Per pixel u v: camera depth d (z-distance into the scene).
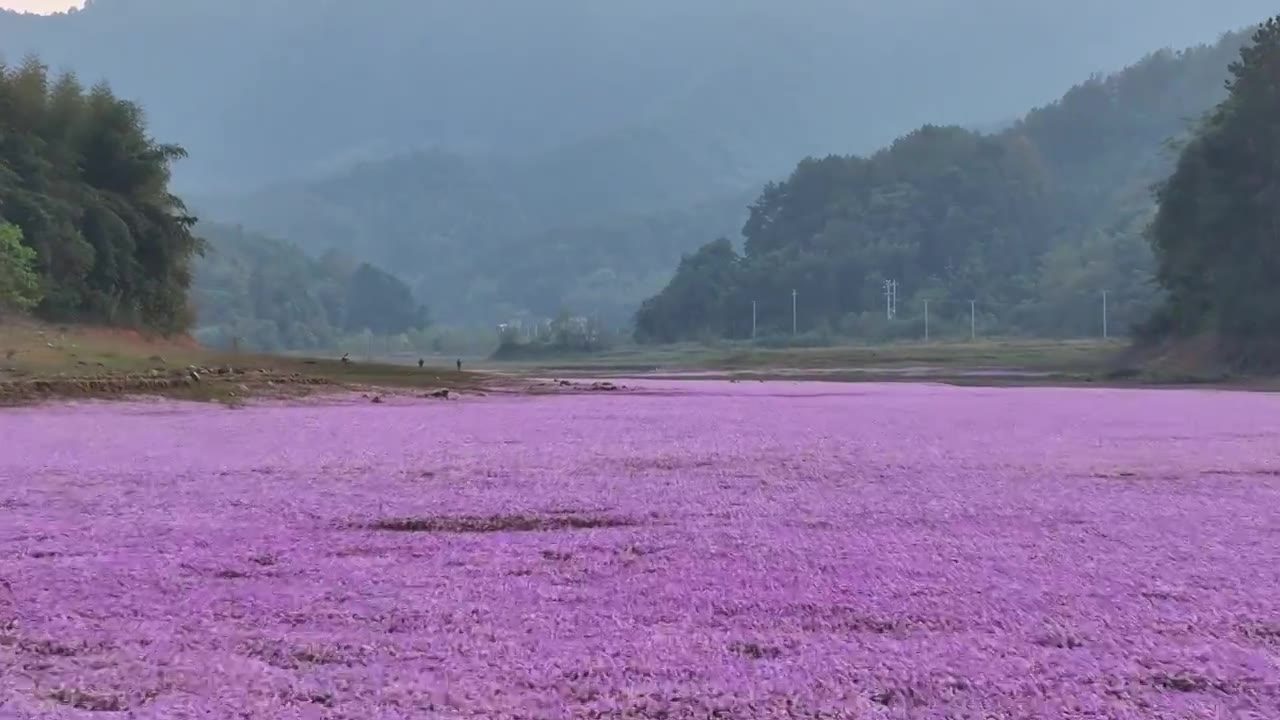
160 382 44.66
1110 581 10.61
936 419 35.22
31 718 7.00
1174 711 7.17
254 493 16.56
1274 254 89.50
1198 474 19.05
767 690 7.52
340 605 9.76
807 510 14.96
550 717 7.04
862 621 9.22
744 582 10.59
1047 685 7.62
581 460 21.44
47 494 16.41
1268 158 91.00
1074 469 19.80
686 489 17.08
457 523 13.98
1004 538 12.86
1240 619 9.26
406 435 27.80
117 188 88.69
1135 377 92.81
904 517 14.38
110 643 8.62
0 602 9.83
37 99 84.44
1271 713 7.14
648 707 7.21
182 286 92.94
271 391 48.19
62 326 72.75
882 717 7.03
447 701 7.33
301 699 7.38
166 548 12.25
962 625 9.11
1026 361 124.56
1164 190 103.44
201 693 7.49
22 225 73.94
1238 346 91.31
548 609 9.61
